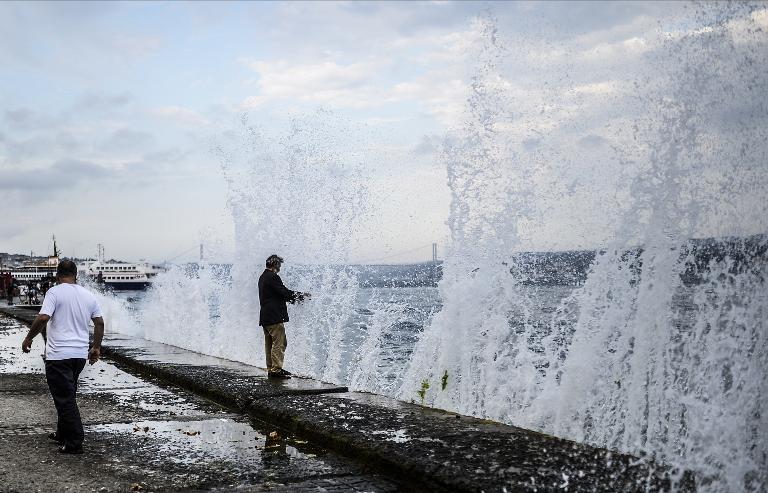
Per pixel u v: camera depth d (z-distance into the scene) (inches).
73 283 217.2
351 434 201.2
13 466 183.3
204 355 436.1
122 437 221.1
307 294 343.0
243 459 192.2
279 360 332.5
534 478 153.1
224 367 369.7
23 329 722.8
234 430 232.4
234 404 271.9
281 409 243.1
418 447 183.3
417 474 166.7
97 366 417.7
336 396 273.9
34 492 159.9
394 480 171.5
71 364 204.7
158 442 213.8
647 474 155.5
